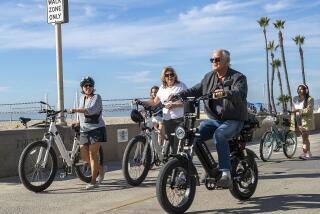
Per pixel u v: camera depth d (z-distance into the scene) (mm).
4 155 9531
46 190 8125
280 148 11844
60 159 10273
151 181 8844
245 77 6516
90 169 8758
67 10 11102
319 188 7797
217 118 6520
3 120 22719
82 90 8281
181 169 6203
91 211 6660
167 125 8461
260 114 18188
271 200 7020
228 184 6367
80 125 8297
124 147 12406
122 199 7379
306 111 11641
